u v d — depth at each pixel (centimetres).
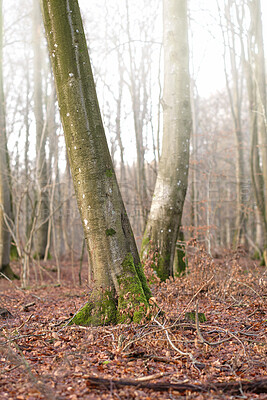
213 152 1825
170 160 889
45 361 432
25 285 1238
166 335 467
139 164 1780
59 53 552
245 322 596
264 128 1531
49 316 679
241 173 2084
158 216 877
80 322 543
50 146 1661
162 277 852
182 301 722
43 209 1748
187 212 2070
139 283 555
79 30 557
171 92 898
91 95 561
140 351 450
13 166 1978
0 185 1395
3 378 382
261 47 1512
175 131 890
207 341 475
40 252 2050
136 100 2178
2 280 1409
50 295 1038
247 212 1919
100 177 555
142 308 528
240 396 343
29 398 334
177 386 357
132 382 364
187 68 909
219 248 1711
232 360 429
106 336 491
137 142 1814
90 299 560
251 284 809
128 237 572
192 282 782
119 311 536
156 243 870
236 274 812
